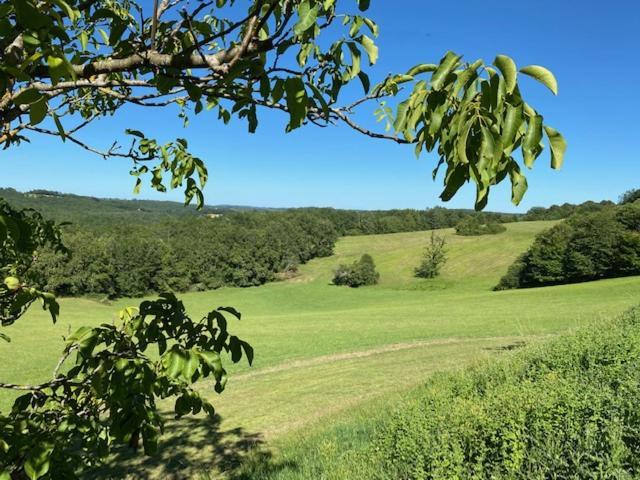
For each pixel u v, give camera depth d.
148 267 81.31
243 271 93.06
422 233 127.88
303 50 2.29
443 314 46.72
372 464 6.44
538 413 5.23
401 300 77.25
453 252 103.25
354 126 2.08
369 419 10.17
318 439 9.62
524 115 1.39
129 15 2.76
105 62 1.53
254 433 12.86
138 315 2.30
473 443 5.43
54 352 33.22
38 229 3.16
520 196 1.43
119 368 2.03
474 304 55.06
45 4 1.34
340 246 122.44
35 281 3.17
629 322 13.62
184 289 86.81
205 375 2.04
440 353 24.03
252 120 1.87
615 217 75.94
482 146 1.30
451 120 1.40
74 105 3.59
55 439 2.01
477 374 10.67
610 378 6.81
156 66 1.53
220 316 2.23
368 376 19.69
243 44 1.46
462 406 6.82
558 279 77.38
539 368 9.34
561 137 1.36
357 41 1.92
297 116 1.41
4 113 1.61
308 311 72.75
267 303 81.62
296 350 30.67
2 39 1.41
